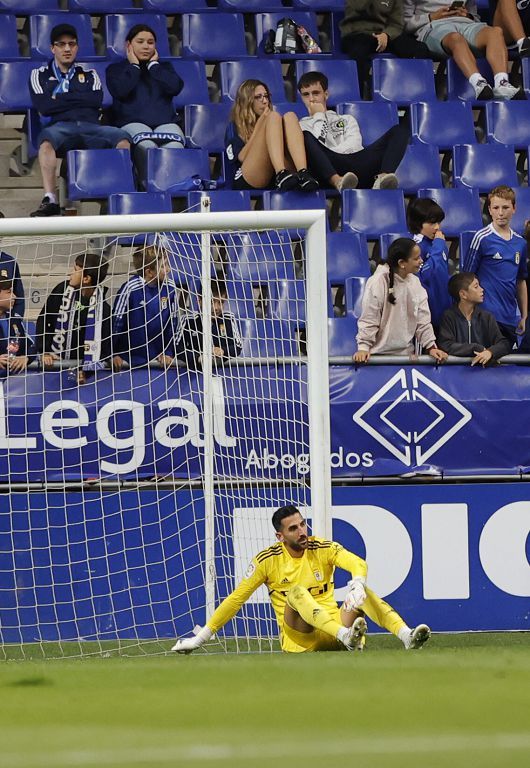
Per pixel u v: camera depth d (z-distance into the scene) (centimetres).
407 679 1695
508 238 3506
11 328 3006
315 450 2744
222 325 3017
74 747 1289
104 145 4025
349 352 3466
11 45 4412
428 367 3150
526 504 3061
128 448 3011
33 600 2969
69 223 2723
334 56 4522
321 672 1778
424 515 3047
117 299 3030
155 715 1461
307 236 2761
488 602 3042
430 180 4091
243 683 1686
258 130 3884
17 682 1738
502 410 3122
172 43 4628
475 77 4353
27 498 2981
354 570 2491
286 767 1191
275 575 2550
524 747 1255
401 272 3166
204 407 2892
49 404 3000
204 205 2795
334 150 4003
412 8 4566
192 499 3008
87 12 4534
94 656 2773
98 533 2991
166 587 2991
